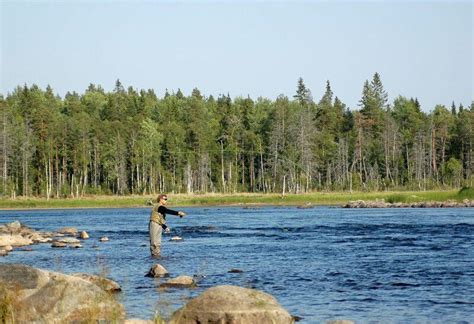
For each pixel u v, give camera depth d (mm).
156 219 35188
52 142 166000
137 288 23734
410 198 124250
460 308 19844
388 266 29844
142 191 176000
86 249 40156
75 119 180375
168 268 29938
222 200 141750
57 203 141125
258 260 32969
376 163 191500
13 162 168000
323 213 94188
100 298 17250
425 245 40156
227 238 48375
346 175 186875
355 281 25453
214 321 15977
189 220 77562
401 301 21125
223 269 29406
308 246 40625
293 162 175875
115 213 106438
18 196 160500
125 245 42781
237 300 16406
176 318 16312
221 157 191750
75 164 169375
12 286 16625
